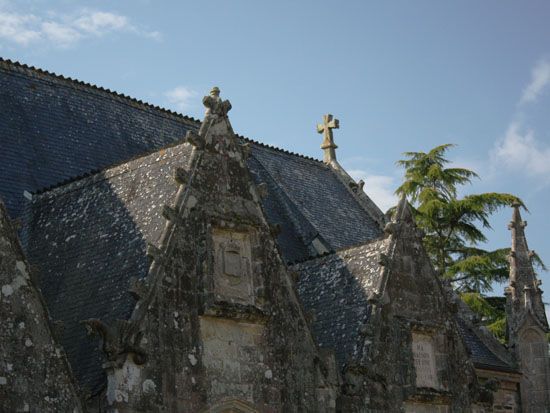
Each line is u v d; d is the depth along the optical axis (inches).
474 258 2097.7
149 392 874.1
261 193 1018.1
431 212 2127.2
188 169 972.6
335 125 1779.0
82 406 821.9
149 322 889.5
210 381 922.7
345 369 1067.9
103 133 1371.8
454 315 1211.9
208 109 1012.5
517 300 1581.0
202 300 933.2
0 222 815.7
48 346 815.1
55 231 1063.0
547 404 1531.7
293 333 1002.1
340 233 1560.0
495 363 1524.4
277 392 972.6
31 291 818.2
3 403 779.4
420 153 2231.8
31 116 1300.4
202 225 957.8
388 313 1131.9
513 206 1656.0
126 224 986.7
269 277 997.2
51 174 1237.7
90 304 931.3
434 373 1168.8
